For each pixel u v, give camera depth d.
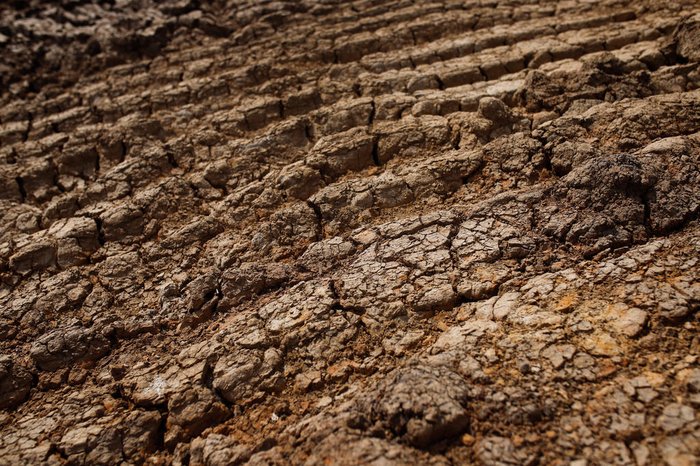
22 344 3.48
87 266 3.97
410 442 2.39
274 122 5.12
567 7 6.19
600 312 2.79
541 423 2.38
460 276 3.25
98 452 2.78
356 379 2.89
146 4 7.54
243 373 2.98
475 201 3.82
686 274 2.84
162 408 2.96
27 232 4.32
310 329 3.13
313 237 3.90
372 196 4.04
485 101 4.42
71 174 4.90
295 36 6.41
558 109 4.42
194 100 5.55
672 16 5.43
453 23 6.20
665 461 2.13
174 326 3.48
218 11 7.32
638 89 4.41
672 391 2.37
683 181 3.35
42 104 5.82
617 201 3.33
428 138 4.41
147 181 4.64
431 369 2.66
